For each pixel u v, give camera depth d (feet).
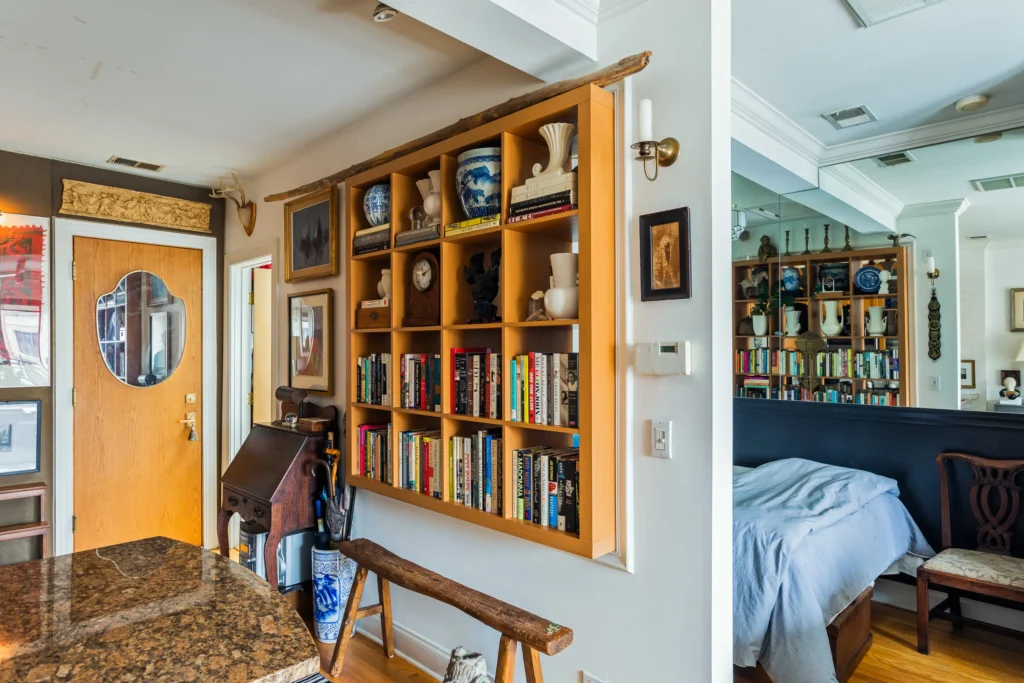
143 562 4.95
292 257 10.81
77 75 7.61
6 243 10.61
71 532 11.23
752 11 6.91
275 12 6.17
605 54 5.94
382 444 8.07
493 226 6.29
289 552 9.22
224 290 13.32
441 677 7.70
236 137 9.95
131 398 12.08
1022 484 9.16
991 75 8.54
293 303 10.90
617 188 5.67
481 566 7.16
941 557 8.63
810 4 6.79
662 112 5.41
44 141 10.11
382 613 8.21
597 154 5.48
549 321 5.72
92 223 11.55
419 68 7.54
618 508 5.65
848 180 12.19
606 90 5.76
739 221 14.29
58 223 11.17
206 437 13.05
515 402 6.17
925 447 10.19
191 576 4.64
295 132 9.72
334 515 8.82
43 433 11.00
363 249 8.33
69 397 11.27
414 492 7.33
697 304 5.14
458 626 7.54
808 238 13.53
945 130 10.24
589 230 5.40
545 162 6.71
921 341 12.52
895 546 9.21
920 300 12.59
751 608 6.91
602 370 5.50
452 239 6.82
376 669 7.95
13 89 8.00
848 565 7.85
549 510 5.90
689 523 5.17
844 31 7.37
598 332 5.46
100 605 4.08
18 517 10.61
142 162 11.28
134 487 12.07
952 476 9.83
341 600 8.80
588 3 5.81
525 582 6.61
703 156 5.13
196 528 12.89
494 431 6.62
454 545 7.54
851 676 7.79
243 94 8.25
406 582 6.84
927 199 12.70
